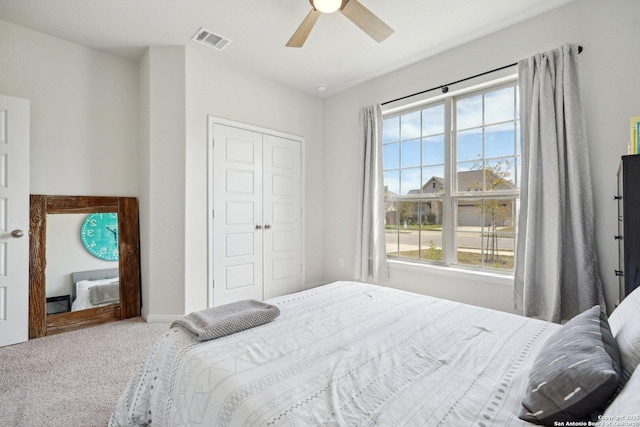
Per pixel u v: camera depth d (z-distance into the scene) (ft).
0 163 7.92
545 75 7.57
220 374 3.41
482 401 2.96
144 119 10.10
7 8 7.81
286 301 6.11
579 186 7.11
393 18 8.16
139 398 4.27
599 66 7.11
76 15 8.13
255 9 7.93
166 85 9.69
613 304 6.91
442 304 6.00
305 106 13.26
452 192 9.93
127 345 8.05
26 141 8.29
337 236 13.39
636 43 6.69
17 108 8.16
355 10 6.58
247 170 11.34
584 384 2.44
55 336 8.61
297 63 10.77
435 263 10.37
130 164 10.53
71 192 9.39
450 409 2.84
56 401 5.65
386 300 6.23
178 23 8.52
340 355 3.91
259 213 11.72
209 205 10.27
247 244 11.35
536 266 7.75
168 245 9.72
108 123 10.11
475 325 4.93
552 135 7.41
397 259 11.47
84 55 9.67
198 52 10.01
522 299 7.97
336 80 12.10
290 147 12.74
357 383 3.27
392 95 11.31
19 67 8.58
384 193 11.91
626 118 6.80
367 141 11.61
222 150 10.64
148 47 9.71
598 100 7.13
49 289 8.95
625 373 2.63
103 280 9.87
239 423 2.80
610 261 6.96
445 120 10.03
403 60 10.44
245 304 5.49
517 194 8.61
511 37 8.45
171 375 3.90
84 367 6.90
